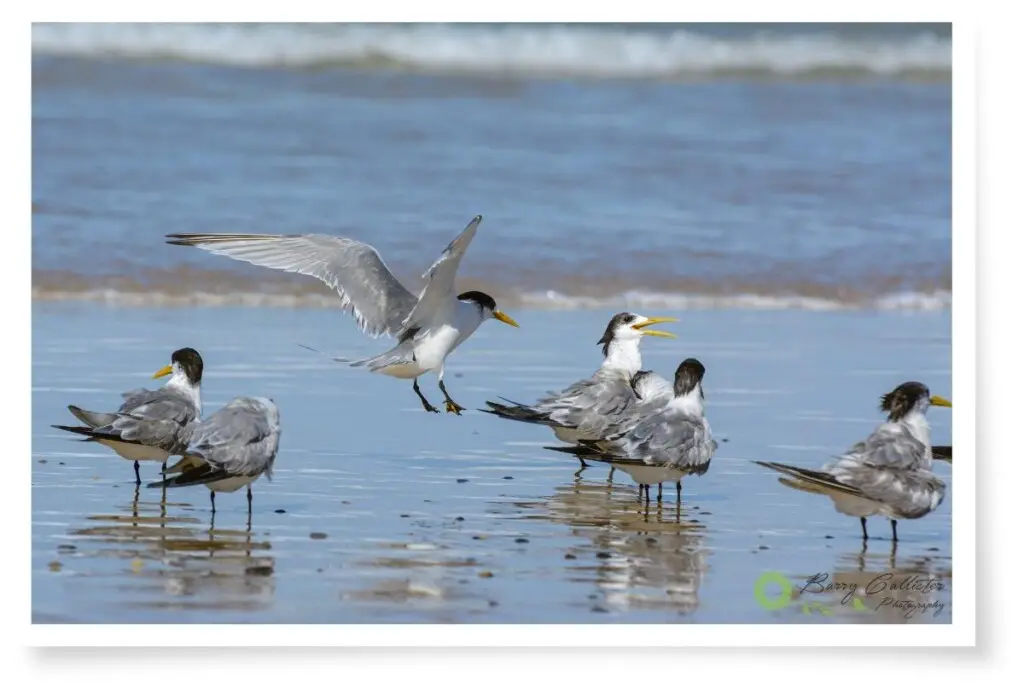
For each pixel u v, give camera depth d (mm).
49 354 17281
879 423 15344
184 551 10922
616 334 14750
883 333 20000
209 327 19359
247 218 23750
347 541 11289
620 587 10469
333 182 25609
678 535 11797
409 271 22234
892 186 26828
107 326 19094
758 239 24016
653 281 22328
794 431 15023
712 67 33938
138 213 23406
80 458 13703
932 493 11406
